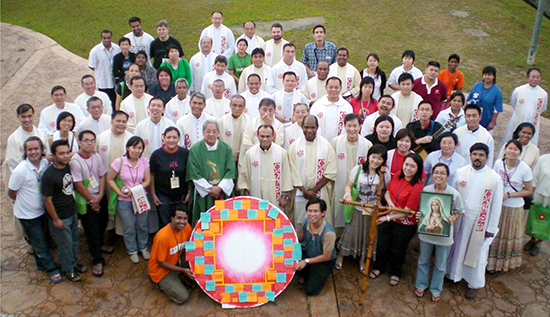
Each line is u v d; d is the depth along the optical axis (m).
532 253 6.80
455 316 5.71
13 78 11.48
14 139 6.55
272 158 6.39
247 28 10.05
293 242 5.87
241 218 5.89
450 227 5.49
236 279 5.82
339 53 8.69
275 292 5.82
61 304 5.75
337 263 6.49
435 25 14.25
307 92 8.49
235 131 7.15
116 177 6.24
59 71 11.86
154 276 5.76
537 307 5.87
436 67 8.05
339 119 7.41
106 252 6.66
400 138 5.97
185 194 6.59
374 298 5.97
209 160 6.30
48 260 6.07
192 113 6.96
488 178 5.66
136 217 6.32
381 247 6.13
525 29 14.13
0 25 13.91
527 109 8.44
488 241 5.86
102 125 7.01
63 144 5.60
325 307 5.80
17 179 5.64
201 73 9.49
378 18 14.57
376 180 6.01
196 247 5.82
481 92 8.41
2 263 6.41
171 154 6.30
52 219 5.81
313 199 5.65
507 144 6.08
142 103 7.51
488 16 14.73
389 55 12.71
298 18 14.41
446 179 5.56
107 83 9.82
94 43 13.17
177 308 5.76
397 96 7.79
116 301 5.83
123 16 14.43
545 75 12.02
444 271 5.80
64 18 14.38
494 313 5.77
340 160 6.59
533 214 6.45
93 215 6.14
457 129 6.75
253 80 7.73
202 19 14.27
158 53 9.76
